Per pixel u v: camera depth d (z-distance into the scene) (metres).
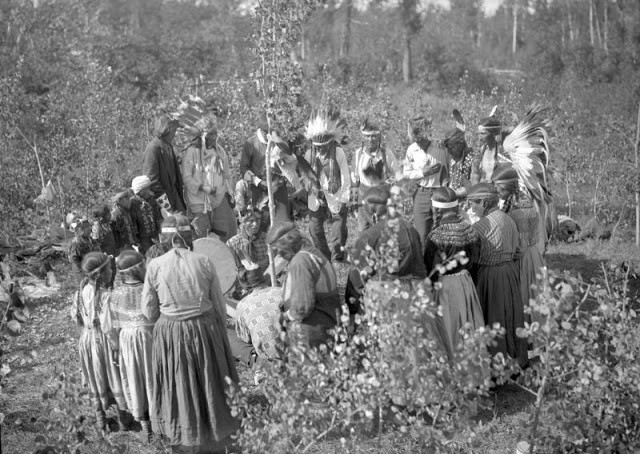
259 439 4.97
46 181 12.83
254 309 6.31
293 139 7.84
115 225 8.02
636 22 37.78
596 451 5.26
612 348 5.74
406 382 4.98
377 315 4.96
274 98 7.34
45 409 6.20
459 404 5.11
